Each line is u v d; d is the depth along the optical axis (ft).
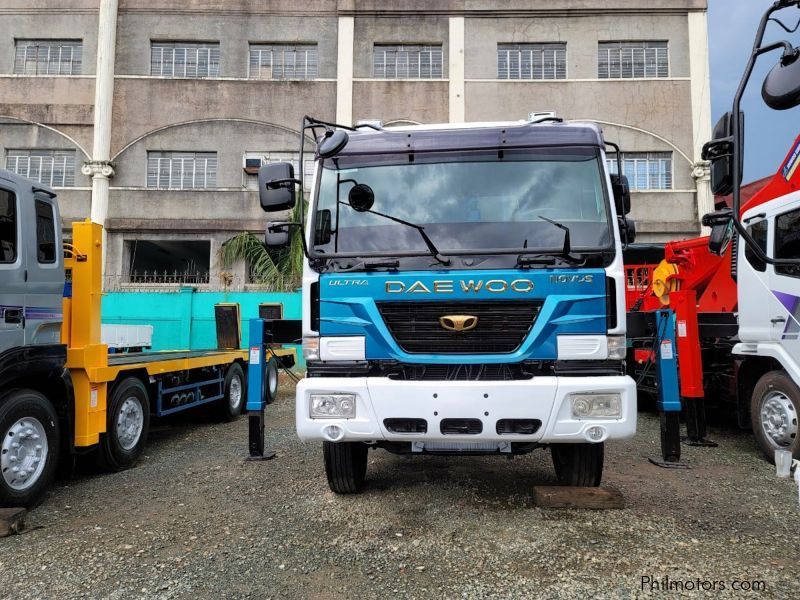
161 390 23.12
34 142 65.67
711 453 21.43
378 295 13.56
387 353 13.37
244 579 11.12
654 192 65.10
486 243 13.80
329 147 14.60
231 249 63.00
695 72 65.77
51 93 65.98
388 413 13.01
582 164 14.47
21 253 15.60
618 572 11.19
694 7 66.18
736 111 9.27
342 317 13.67
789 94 8.38
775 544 12.54
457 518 14.16
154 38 67.46
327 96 67.00
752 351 20.86
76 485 17.71
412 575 11.20
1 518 13.64
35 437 15.65
